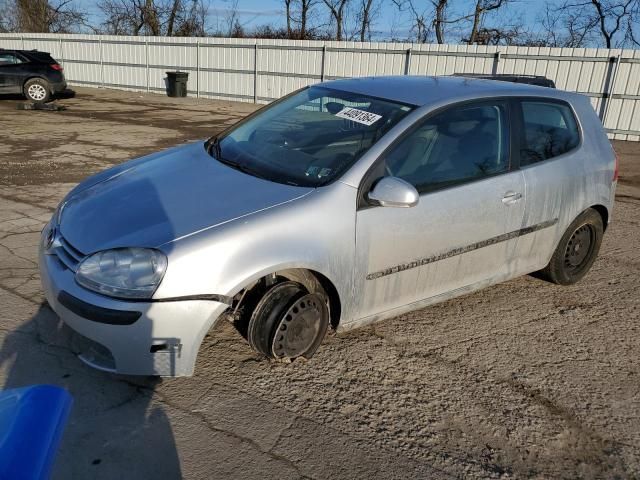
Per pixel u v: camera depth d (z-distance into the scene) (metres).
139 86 22.34
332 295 3.10
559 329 3.80
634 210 7.27
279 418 2.73
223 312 2.83
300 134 3.50
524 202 3.73
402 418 2.79
